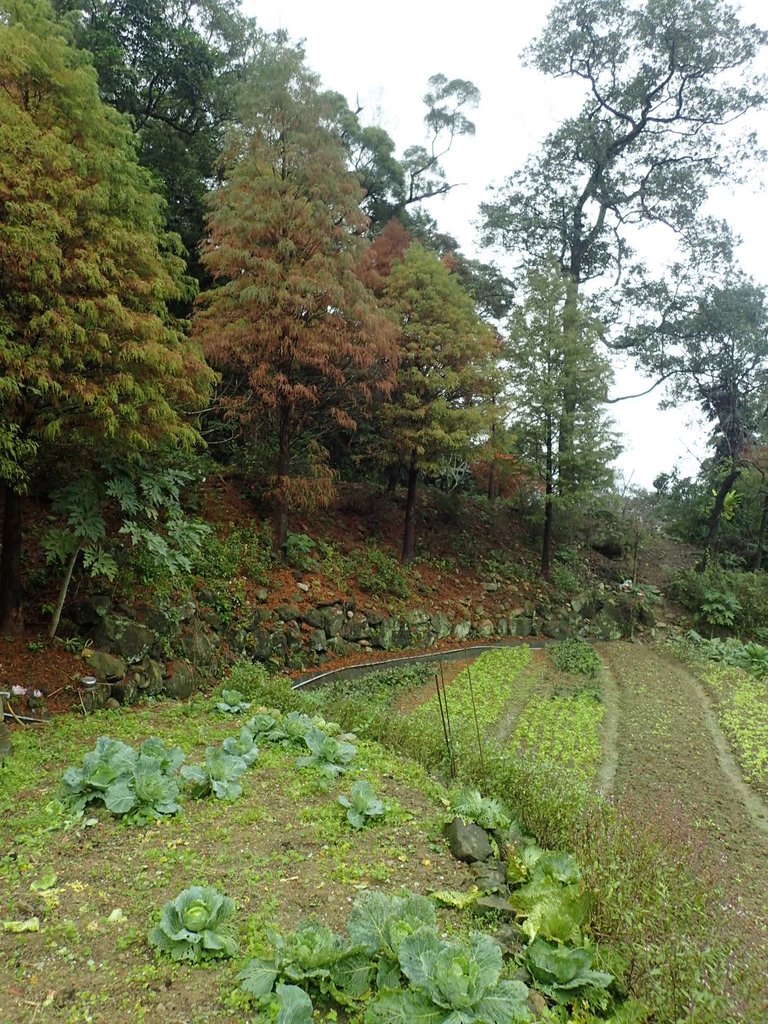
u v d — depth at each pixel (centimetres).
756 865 582
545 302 1967
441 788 568
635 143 2472
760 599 2128
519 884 420
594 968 334
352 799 488
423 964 295
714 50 2206
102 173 736
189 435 820
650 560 2558
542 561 2031
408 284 1633
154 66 1597
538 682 1297
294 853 425
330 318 1264
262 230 1208
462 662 1461
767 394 2375
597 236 2575
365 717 768
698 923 380
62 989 287
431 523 2000
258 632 1145
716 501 2572
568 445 1909
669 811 686
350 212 1273
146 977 298
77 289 712
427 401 1620
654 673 1416
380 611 1448
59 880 375
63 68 722
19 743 584
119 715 710
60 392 666
